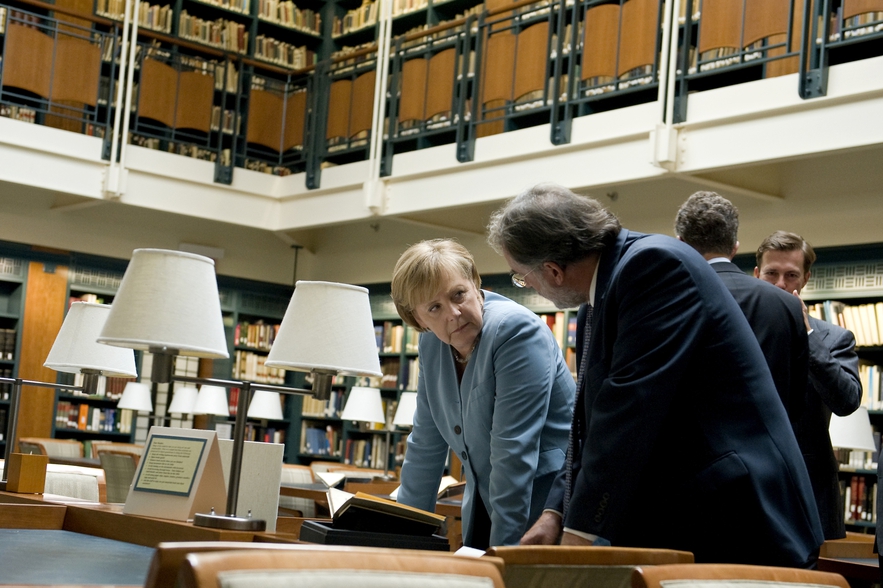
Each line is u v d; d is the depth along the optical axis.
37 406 10.44
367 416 8.00
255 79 11.81
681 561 1.46
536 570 1.35
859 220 7.37
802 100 6.58
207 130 10.44
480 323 2.42
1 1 10.47
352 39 12.14
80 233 10.88
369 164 9.83
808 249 3.42
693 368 1.87
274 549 1.10
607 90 8.57
